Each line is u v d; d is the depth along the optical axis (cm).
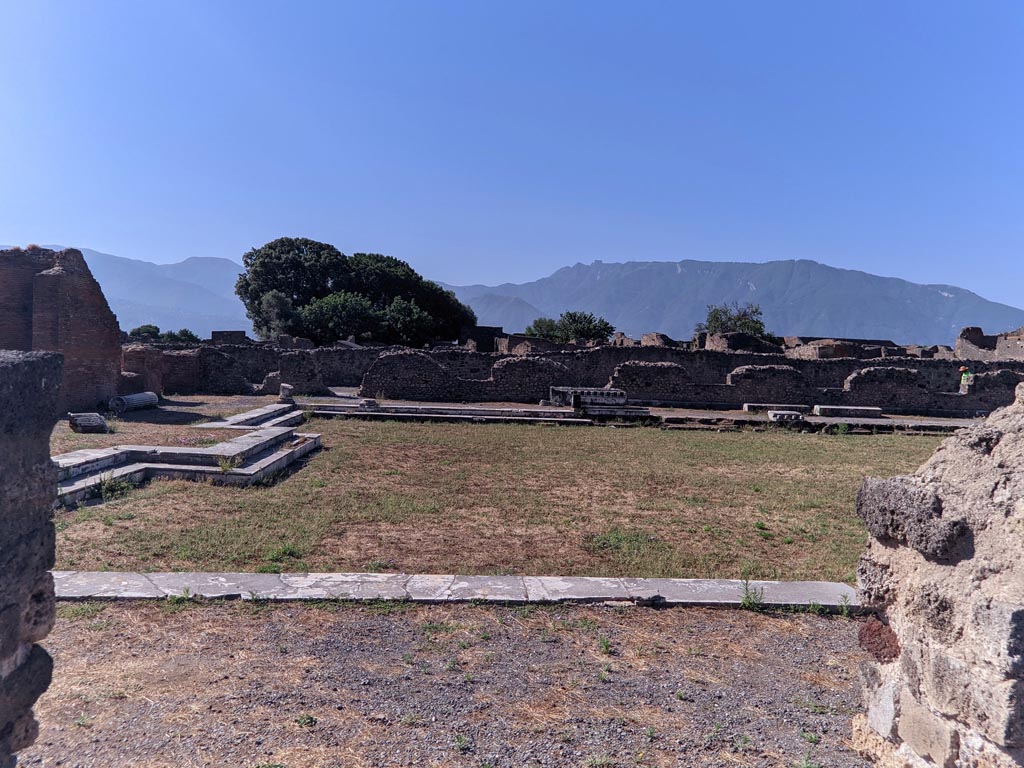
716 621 622
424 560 766
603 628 595
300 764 381
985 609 290
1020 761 278
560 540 870
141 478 1097
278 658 511
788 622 627
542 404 2530
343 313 4956
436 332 5816
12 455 274
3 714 273
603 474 1345
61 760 375
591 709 457
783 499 1169
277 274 5528
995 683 284
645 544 863
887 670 363
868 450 1791
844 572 773
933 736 322
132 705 436
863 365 3181
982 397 2716
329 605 612
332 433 1791
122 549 746
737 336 4006
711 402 2620
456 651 537
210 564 716
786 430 2178
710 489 1236
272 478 1178
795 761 406
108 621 560
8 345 1755
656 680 504
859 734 383
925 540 326
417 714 440
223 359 2756
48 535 300
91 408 1827
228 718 425
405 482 1197
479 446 1650
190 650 517
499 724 433
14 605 276
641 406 2491
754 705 473
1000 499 311
